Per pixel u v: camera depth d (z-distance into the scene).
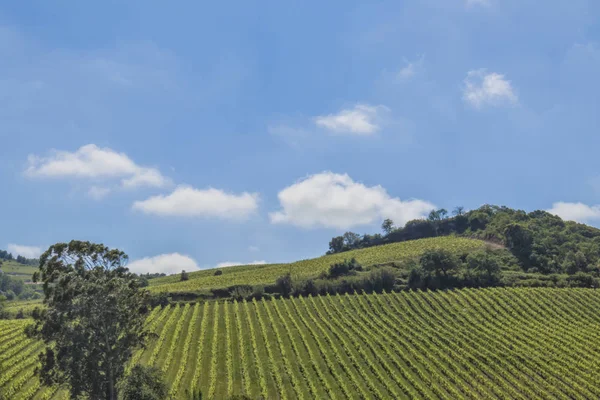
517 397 57.16
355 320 80.00
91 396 42.75
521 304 86.06
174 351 67.06
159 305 86.06
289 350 68.69
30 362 58.69
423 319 81.25
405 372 61.75
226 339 71.88
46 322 41.25
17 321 75.38
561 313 82.75
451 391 58.12
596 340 72.38
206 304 87.62
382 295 92.25
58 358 41.78
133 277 47.72
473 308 84.94
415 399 55.88
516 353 67.62
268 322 79.75
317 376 61.50
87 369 42.06
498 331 74.69
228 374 60.94
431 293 92.38
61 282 40.81
